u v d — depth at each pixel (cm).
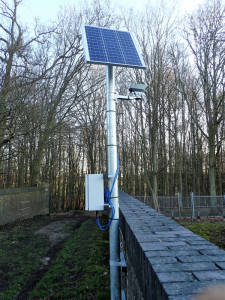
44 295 483
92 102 2383
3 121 1057
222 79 1523
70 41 1694
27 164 2492
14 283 536
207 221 1329
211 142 1633
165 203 1525
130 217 331
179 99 2309
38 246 828
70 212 2158
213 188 1603
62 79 1648
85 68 1802
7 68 1131
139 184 2594
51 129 1519
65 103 1581
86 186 266
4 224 1140
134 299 227
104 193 276
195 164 2414
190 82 2058
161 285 111
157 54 1453
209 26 1512
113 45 331
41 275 587
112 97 276
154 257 151
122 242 391
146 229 243
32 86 1138
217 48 1505
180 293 101
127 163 2688
